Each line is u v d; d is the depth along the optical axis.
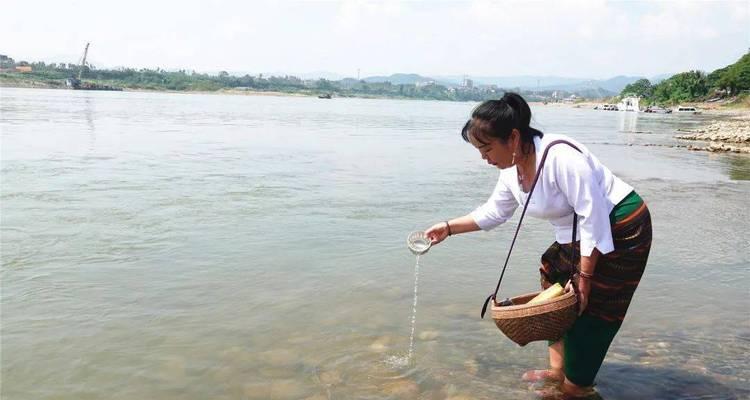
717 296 5.05
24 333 4.04
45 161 11.88
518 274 5.61
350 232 6.98
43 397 3.27
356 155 15.25
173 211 7.75
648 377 3.65
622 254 3.11
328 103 95.00
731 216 8.47
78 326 4.18
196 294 4.84
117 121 25.16
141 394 3.31
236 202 8.48
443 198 9.40
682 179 12.55
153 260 5.68
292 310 4.58
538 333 3.15
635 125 43.34
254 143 17.52
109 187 9.28
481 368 3.75
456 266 5.82
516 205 3.69
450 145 19.39
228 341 4.01
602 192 3.11
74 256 5.73
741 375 3.69
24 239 6.25
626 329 4.36
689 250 6.48
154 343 3.95
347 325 4.33
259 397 3.32
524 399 3.39
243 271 5.44
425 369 3.71
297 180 10.68
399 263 5.84
